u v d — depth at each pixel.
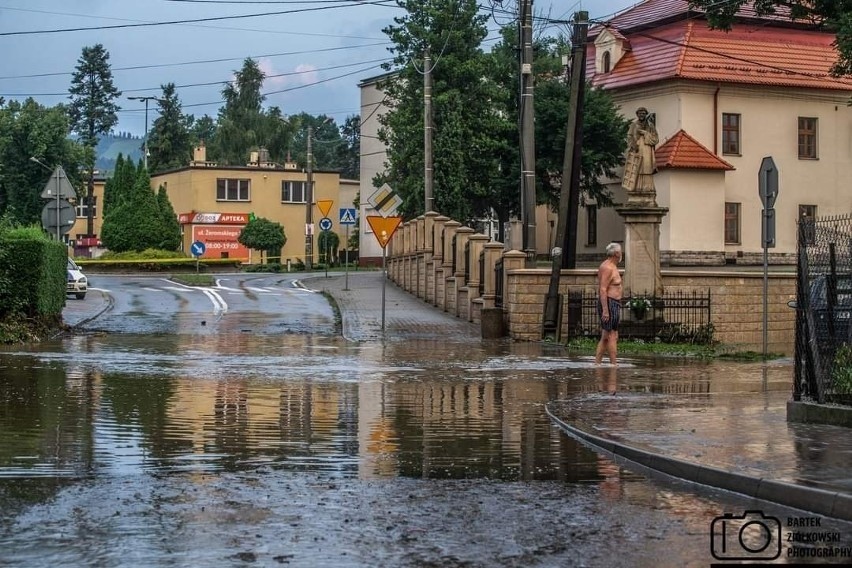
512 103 58.06
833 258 13.70
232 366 21.36
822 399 13.53
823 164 58.56
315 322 33.91
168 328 31.72
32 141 78.31
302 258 100.06
